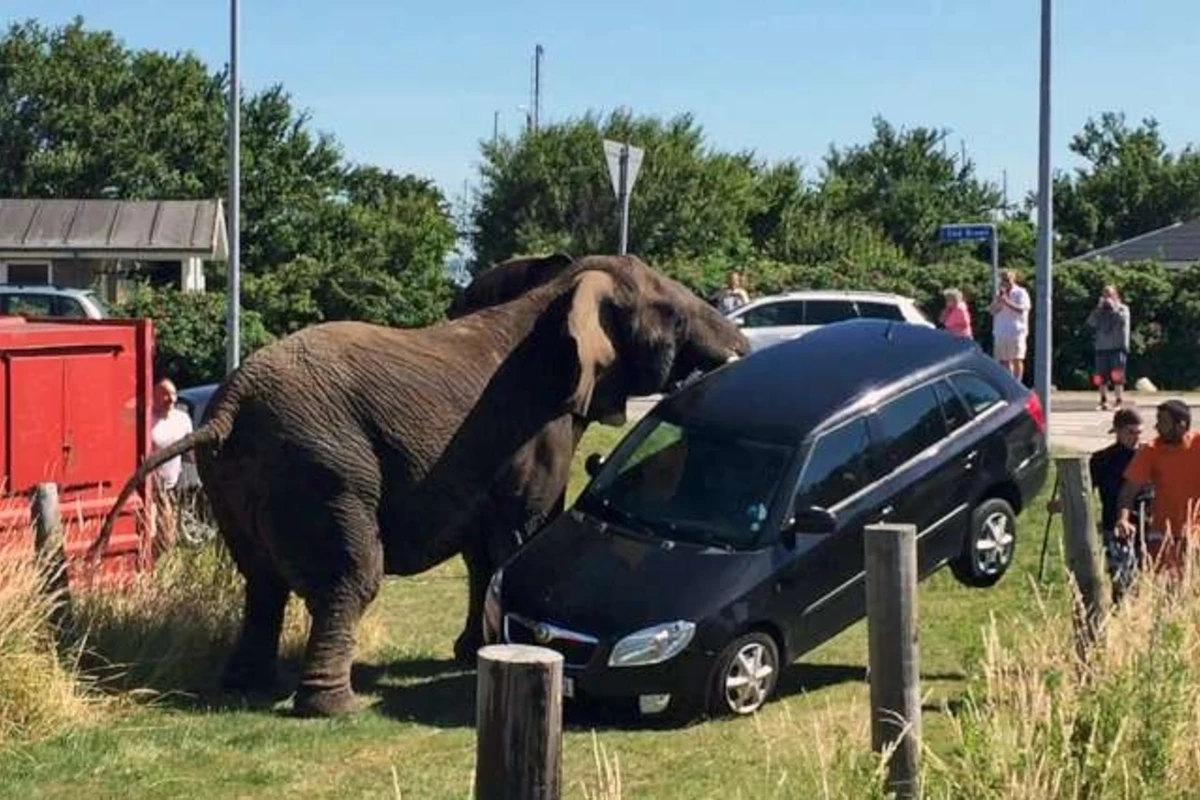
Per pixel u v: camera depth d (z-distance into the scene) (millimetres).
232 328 24406
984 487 11164
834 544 10094
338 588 9555
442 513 10008
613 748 8898
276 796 7969
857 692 10219
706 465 10430
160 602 10609
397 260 45312
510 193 57531
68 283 41938
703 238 57000
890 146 74375
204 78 59469
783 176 62250
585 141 57531
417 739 9047
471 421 10039
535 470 10352
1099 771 6215
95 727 9016
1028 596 11352
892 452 10656
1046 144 20172
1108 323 26875
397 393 9781
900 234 71250
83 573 10484
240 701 9789
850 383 10781
